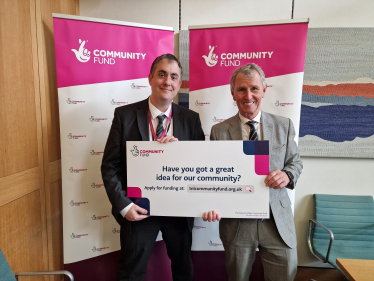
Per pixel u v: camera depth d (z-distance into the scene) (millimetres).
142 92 1776
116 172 1337
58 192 1790
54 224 1741
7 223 1320
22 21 1423
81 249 1737
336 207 1915
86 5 2049
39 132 1575
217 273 1962
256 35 1645
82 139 1681
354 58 1895
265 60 1648
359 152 1946
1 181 1273
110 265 1872
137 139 1346
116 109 1394
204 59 1715
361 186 2000
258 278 1960
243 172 1210
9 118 1329
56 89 1749
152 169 1253
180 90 2023
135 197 1270
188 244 1404
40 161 1585
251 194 1209
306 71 1938
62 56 1594
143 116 1368
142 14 2029
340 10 1900
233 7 1975
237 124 1323
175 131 1368
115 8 2039
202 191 1233
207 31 1695
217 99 1731
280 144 1291
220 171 1220
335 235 1871
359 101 1920
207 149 1224
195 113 1468
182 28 2021
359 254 1716
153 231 1363
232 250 1307
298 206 2061
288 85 1629
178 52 2031
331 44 1899
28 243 1483
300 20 1582
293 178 1223
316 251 1757
